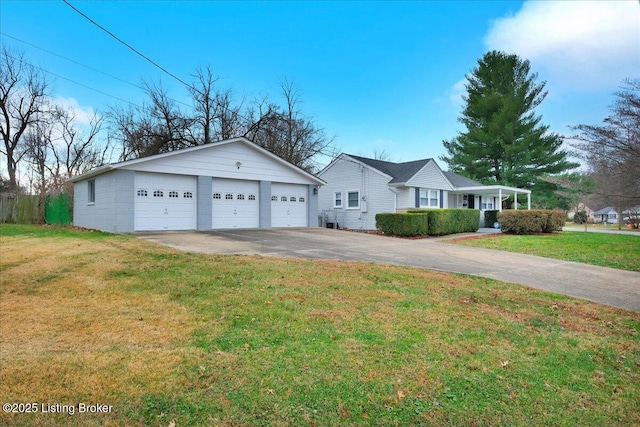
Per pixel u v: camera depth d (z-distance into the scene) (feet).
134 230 43.78
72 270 21.74
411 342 12.94
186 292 17.70
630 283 24.91
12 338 12.32
